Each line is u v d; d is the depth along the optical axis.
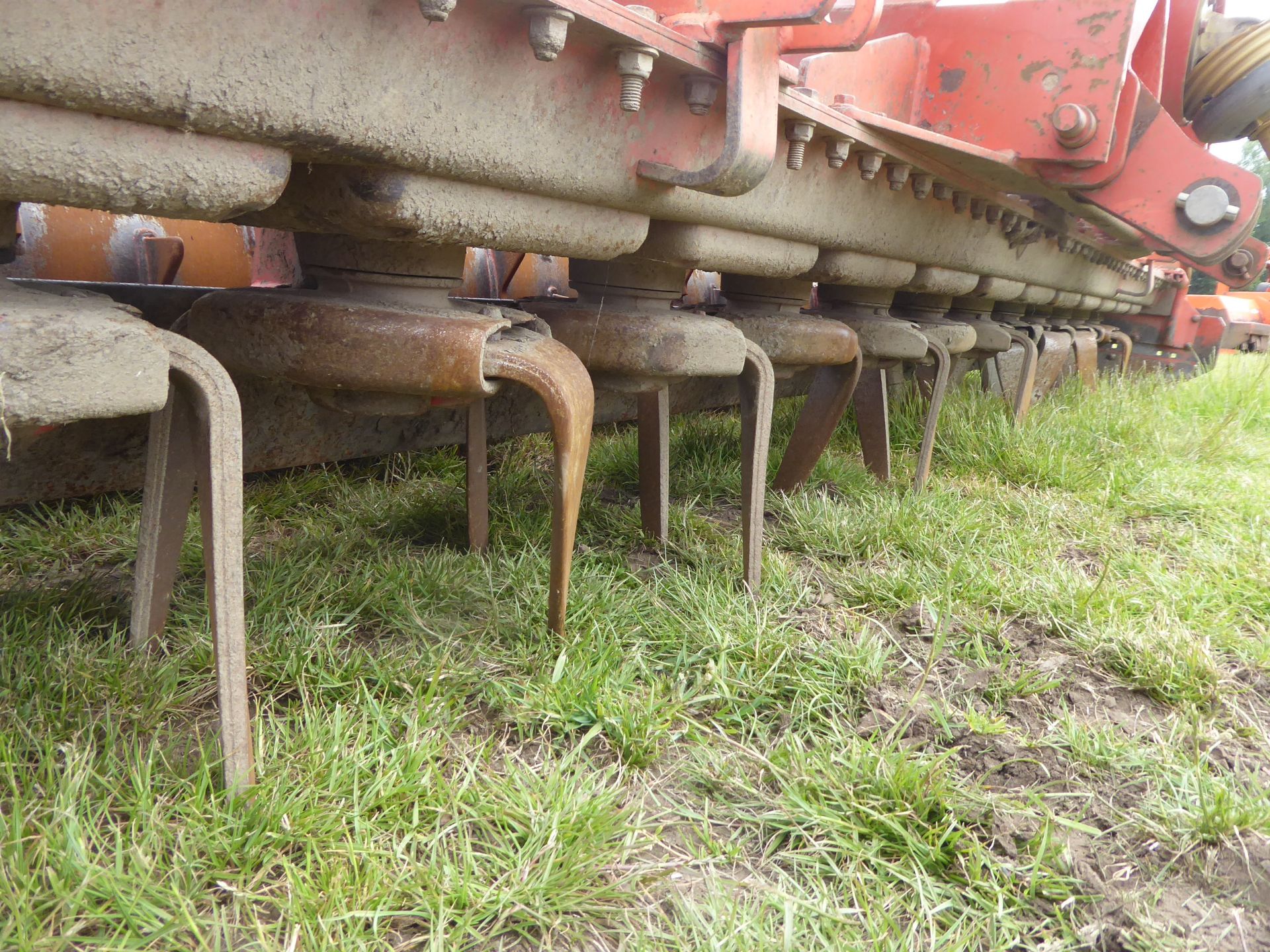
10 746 1.49
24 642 1.88
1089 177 3.51
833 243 2.94
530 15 1.48
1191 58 4.57
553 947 1.37
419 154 1.50
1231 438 5.23
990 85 3.49
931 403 4.00
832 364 3.20
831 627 2.56
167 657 1.92
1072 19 3.29
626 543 3.05
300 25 1.25
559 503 2.01
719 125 2.17
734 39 1.83
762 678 2.15
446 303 1.98
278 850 1.43
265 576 2.34
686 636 2.35
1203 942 1.47
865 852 1.61
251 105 1.24
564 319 2.44
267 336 1.78
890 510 3.37
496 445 3.93
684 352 2.40
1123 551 3.38
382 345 1.72
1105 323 9.05
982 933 1.48
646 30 1.67
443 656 2.00
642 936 1.37
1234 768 2.00
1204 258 3.68
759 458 2.69
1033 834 1.67
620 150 1.91
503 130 1.62
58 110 1.10
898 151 2.83
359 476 3.41
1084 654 2.50
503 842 1.54
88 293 1.36
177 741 1.66
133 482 2.60
